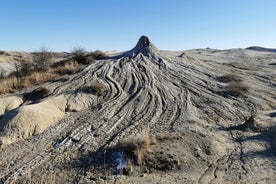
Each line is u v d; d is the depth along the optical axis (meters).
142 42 29.55
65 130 14.66
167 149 12.06
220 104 18.45
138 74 22.95
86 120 15.66
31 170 11.49
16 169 11.56
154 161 11.34
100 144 13.26
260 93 21.25
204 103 18.47
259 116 16.80
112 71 23.59
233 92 20.34
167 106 17.59
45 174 11.18
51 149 13.05
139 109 17.09
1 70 30.75
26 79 21.75
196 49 54.75
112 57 28.56
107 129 14.70
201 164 11.49
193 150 12.27
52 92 19.05
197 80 22.64
